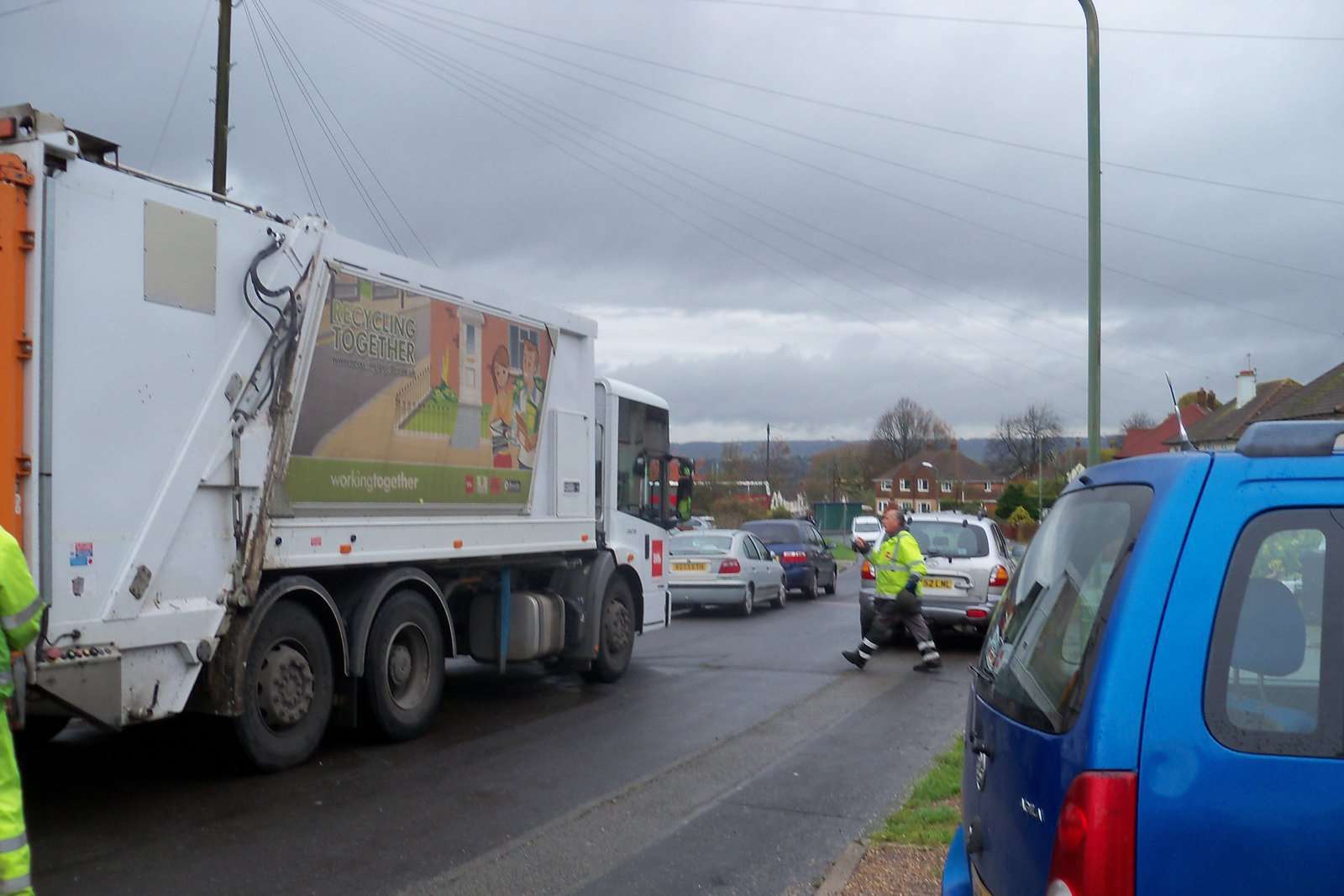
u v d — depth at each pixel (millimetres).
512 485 9961
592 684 11773
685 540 19719
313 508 7648
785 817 6734
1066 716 2793
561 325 10812
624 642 11969
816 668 13062
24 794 7020
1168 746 2578
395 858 5898
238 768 7602
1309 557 2680
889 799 7164
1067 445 85312
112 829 6316
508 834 6355
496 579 10266
